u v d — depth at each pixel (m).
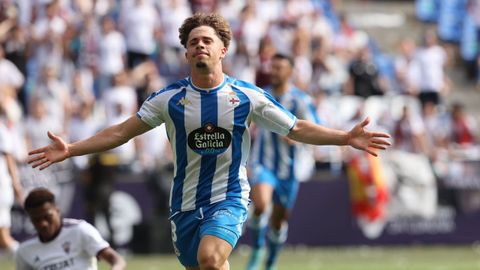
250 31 63.91
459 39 87.44
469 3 85.50
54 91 54.88
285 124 22.47
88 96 57.91
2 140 36.34
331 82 65.31
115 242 49.28
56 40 60.94
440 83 68.81
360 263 45.66
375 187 52.78
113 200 49.38
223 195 22.45
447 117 62.47
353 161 53.00
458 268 43.47
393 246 53.31
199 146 22.30
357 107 60.72
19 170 48.31
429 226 53.78
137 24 62.38
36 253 24.58
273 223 37.75
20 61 60.22
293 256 48.97
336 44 72.06
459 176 54.34
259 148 37.28
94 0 65.88
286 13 67.81
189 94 22.30
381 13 95.81
